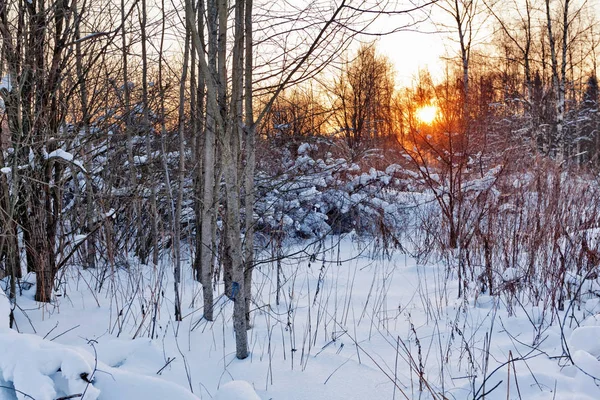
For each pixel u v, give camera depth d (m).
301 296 4.67
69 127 4.49
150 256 6.22
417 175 8.47
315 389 2.65
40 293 3.82
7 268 3.79
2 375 2.06
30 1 3.54
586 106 19.77
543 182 5.89
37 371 1.99
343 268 5.96
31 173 3.68
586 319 3.40
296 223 7.74
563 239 4.88
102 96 4.77
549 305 3.89
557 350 3.08
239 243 3.00
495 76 16.80
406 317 3.94
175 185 5.97
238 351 3.05
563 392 2.49
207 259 3.79
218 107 2.99
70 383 2.00
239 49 2.88
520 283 4.19
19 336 2.16
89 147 4.89
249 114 3.43
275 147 7.73
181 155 4.17
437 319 3.83
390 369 2.93
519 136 11.79
